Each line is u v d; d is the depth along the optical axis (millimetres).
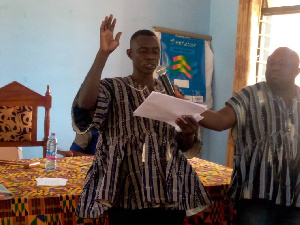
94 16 4289
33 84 4027
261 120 1687
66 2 4125
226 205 2143
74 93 4234
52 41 4086
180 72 4836
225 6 4895
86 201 1490
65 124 4207
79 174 2375
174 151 1576
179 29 4883
